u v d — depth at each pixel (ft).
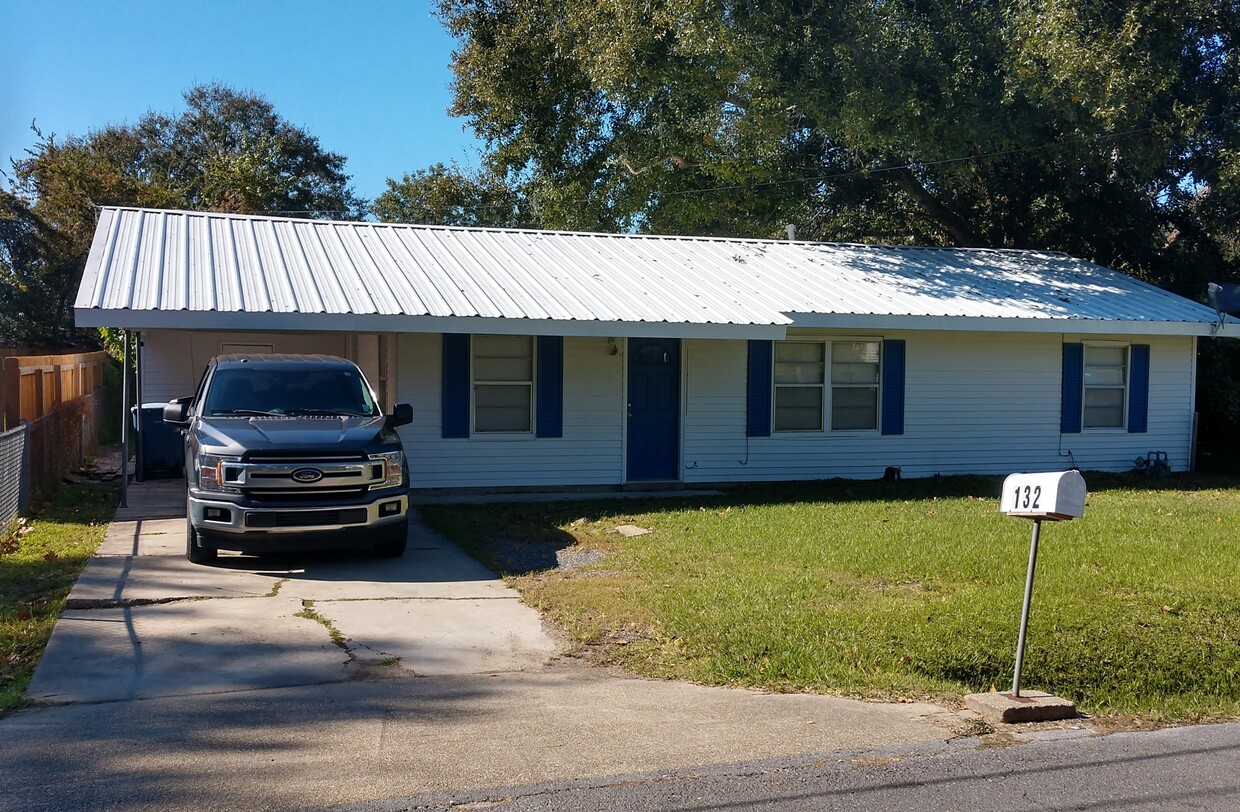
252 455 30.01
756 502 44.86
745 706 19.66
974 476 54.65
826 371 53.42
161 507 41.68
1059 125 65.87
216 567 30.83
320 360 36.40
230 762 16.06
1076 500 19.44
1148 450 59.36
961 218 82.33
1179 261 73.77
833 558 31.76
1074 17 59.36
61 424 47.78
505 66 82.17
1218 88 67.97
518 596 28.07
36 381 44.32
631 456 50.37
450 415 47.16
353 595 27.86
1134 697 21.86
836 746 17.57
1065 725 19.51
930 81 62.08
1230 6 65.87
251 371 34.96
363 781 15.40
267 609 26.07
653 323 44.37
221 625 24.44
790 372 53.11
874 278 57.16
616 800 14.96
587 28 72.33
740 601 26.43
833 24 59.82
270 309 39.65
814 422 53.57
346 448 30.83
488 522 38.99
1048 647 23.15
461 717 18.58
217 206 113.39
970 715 19.71
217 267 44.83
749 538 35.09
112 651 22.12
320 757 16.37
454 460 47.42
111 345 73.26
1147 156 65.10
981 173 77.61
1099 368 58.34
